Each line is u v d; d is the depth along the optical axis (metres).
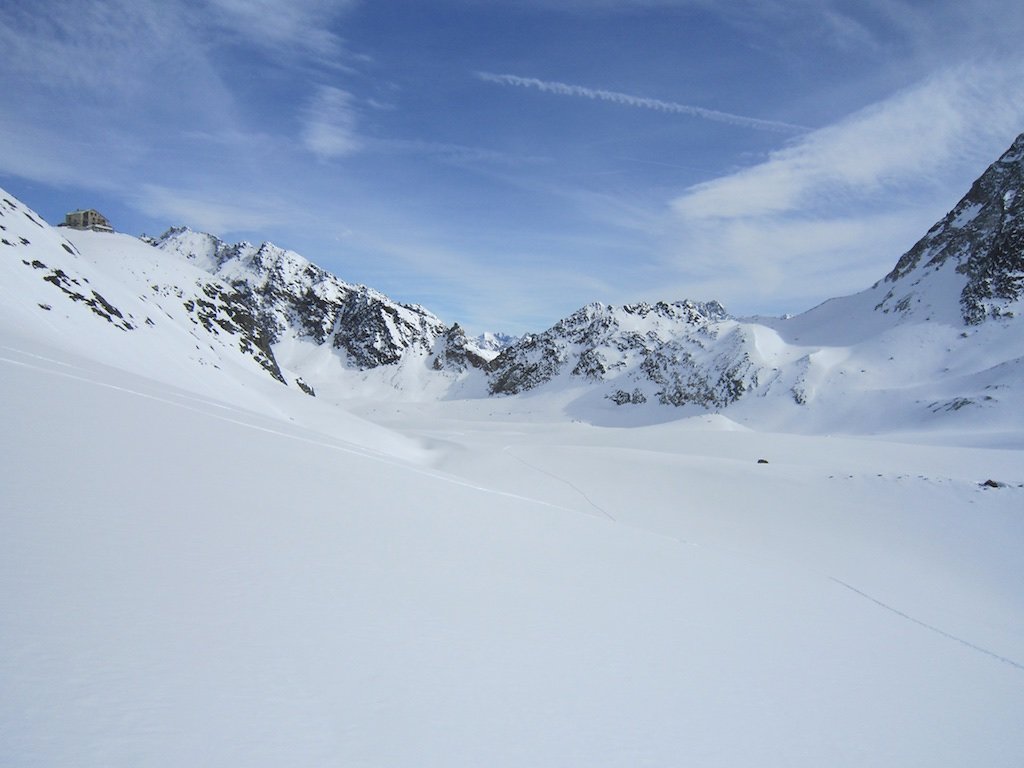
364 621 4.64
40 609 3.52
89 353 31.12
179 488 6.70
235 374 57.22
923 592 18.20
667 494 32.06
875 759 4.64
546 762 3.40
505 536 9.09
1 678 2.81
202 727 2.88
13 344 14.39
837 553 22.50
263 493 7.50
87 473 6.27
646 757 3.74
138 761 2.49
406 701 3.66
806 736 4.70
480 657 4.57
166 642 3.56
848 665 6.82
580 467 40.22
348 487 9.30
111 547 4.68
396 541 7.10
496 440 81.06
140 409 10.75
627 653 5.41
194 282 85.12
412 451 56.84
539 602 6.22
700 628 6.70
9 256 36.69
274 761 2.78
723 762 3.94
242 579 4.77
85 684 2.95
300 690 3.46
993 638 11.72
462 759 3.21
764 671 5.86
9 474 5.59
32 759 2.30
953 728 5.75
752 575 10.90
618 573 8.41
